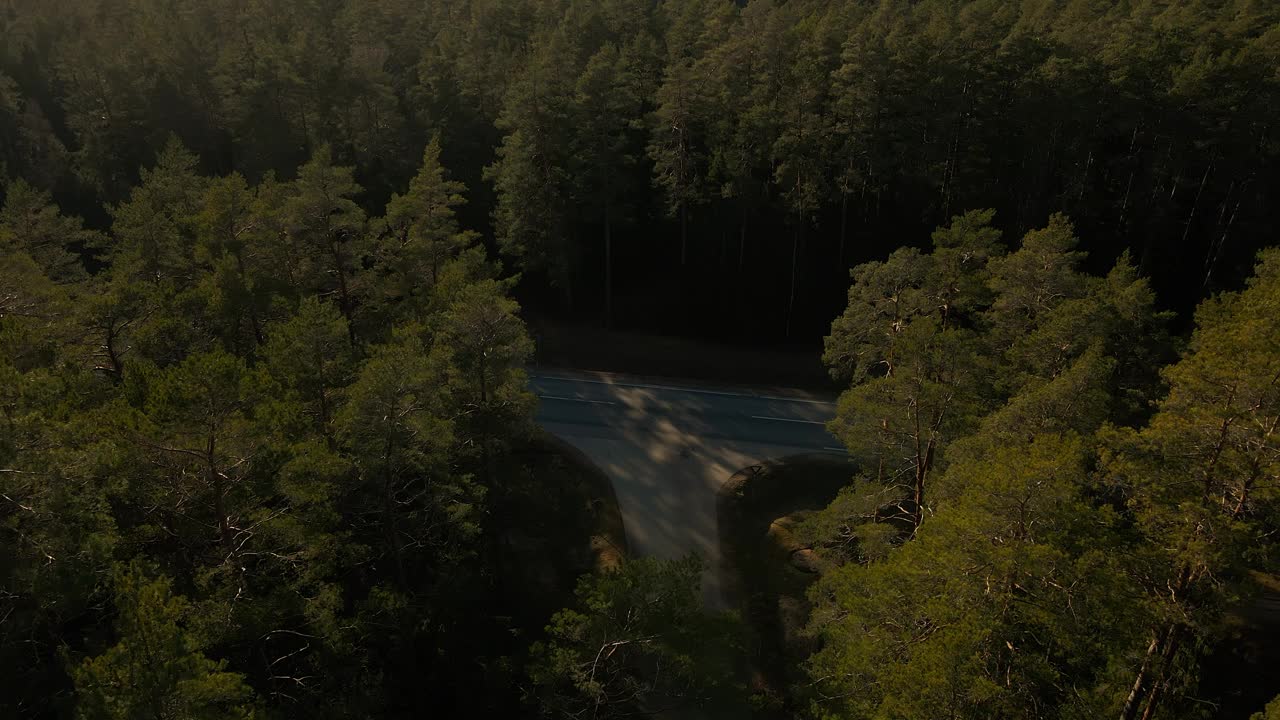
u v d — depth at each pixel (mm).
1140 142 49250
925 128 49531
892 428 26141
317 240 36875
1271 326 16906
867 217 53250
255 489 22469
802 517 37906
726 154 48125
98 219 57781
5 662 17344
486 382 31156
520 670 28906
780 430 44781
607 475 40812
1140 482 17438
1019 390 26328
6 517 18359
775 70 50188
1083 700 17391
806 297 52406
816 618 24078
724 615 22312
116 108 57156
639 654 23516
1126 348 28578
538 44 59938
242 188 37188
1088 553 16359
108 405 22891
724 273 53531
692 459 42188
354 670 23344
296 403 24578
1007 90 49250
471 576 30906
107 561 18172
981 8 51906
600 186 51188
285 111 59125
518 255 55688
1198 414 16578
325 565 22547
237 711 16188
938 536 18062
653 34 67625
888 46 47938
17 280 29000
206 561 22297
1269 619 29281
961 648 15977
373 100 56531
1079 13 55844
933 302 31062
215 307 31031
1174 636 17734
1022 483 16500
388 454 25750
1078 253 29266
